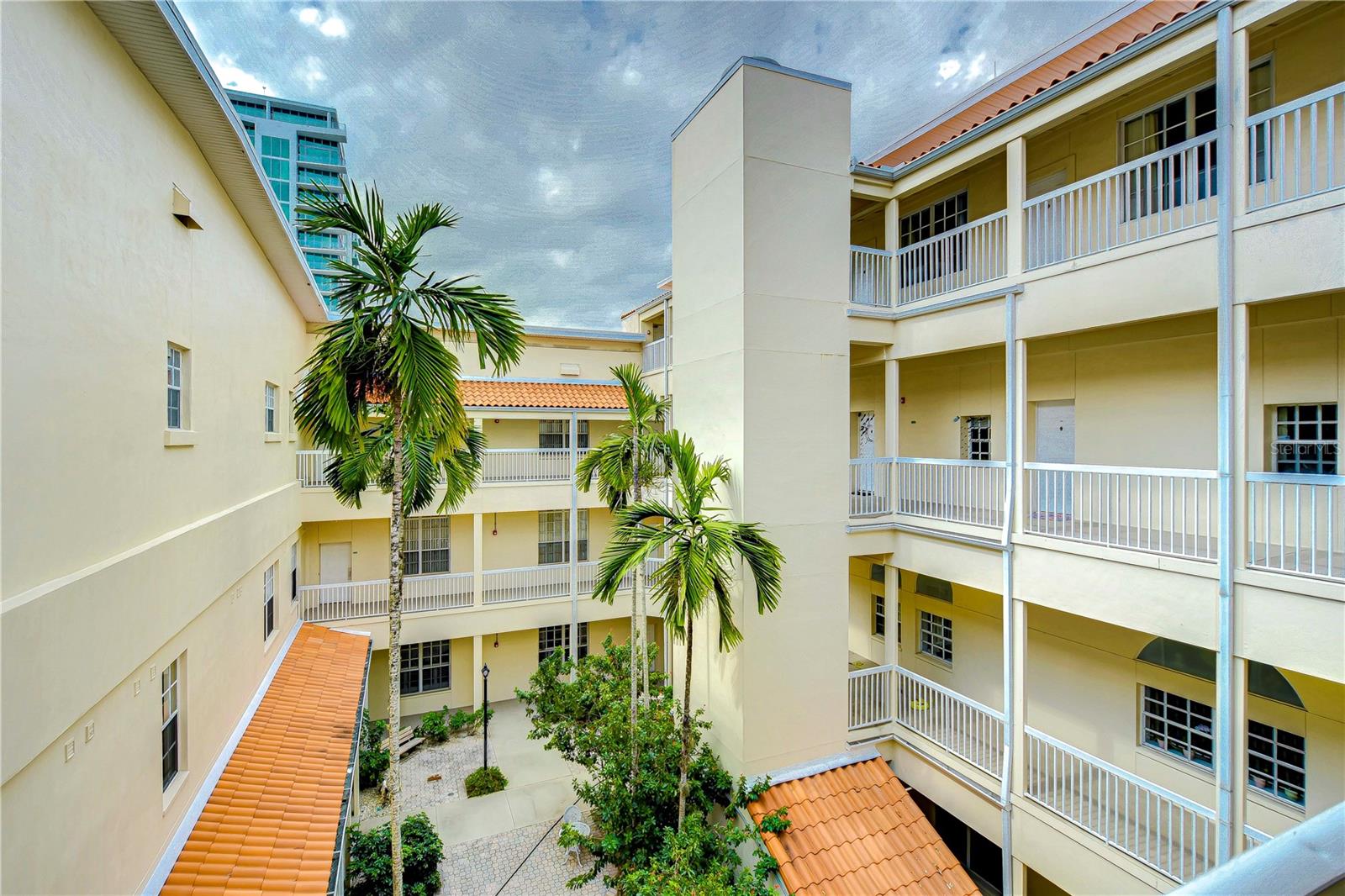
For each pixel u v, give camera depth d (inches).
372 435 426.6
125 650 204.5
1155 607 291.0
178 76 233.1
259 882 248.2
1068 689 405.1
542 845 454.9
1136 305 307.0
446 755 587.5
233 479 343.0
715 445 424.5
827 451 417.7
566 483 684.1
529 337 804.6
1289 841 41.1
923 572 420.8
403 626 608.7
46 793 163.9
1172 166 300.7
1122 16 435.2
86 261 186.9
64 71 176.7
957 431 498.3
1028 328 357.4
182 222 267.4
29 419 157.5
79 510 180.9
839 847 345.1
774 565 353.1
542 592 683.4
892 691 441.1
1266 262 257.8
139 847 221.3
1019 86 479.8
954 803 390.0
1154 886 280.8
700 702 438.0
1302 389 305.1
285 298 510.6
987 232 413.1
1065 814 324.5
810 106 413.1
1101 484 392.2
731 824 373.7
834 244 421.1
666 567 346.9
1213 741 331.3
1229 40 268.5
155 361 236.5
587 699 465.1
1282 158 259.4
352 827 422.0
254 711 378.3
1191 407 348.8
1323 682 294.8
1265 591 254.1
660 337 868.0
